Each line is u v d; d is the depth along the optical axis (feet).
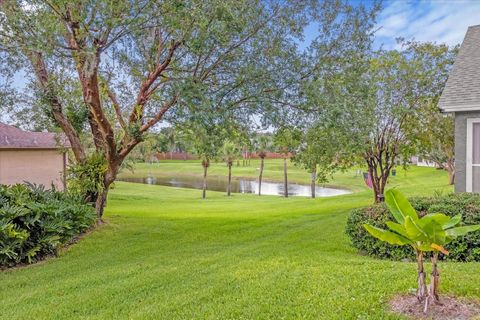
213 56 23.11
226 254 21.04
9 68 26.63
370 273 14.84
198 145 25.41
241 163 200.23
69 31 20.56
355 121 25.61
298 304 12.25
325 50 24.40
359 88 25.25
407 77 37.58
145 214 41.57
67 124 30.78
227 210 49.19
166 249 24.03
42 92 27.58
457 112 27.61
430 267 15.14
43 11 19.42
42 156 49.42
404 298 11.76
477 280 13.01
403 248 18.17
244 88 23.71
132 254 22.98
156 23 20.81
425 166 137.49
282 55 23.40
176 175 161.89
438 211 17.84
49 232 22.89
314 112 24.08
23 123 30.30
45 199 26.02
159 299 13.94
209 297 13.64
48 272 19.62
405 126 39.01
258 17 22.67
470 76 29.07
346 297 12.39
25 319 12.90
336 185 117.50
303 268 16.55
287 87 23.97
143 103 26.27
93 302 14.12
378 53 32.14
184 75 22.94
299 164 35.65
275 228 31.07
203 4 19.13
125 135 29.30
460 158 27.71
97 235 28.78
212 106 21.56
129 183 117.39
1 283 17.94
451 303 11.02
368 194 66.23
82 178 31.22
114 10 19.06
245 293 13.74
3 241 20.52
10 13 19.89
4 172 45.39
